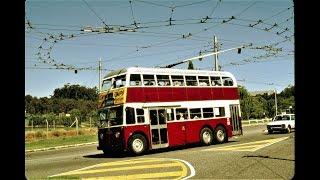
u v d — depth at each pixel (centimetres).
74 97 13150
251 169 1195
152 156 1844
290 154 1514
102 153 2259
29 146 3347
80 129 4700
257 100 8544
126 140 1889
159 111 2039
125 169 1384
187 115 2170
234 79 2497
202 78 2302
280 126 3256
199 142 2303
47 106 10619
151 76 2034
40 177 1233
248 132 3906
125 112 1903
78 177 1195
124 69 1959
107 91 2019
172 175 1183
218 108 2356
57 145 3353
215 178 1067
